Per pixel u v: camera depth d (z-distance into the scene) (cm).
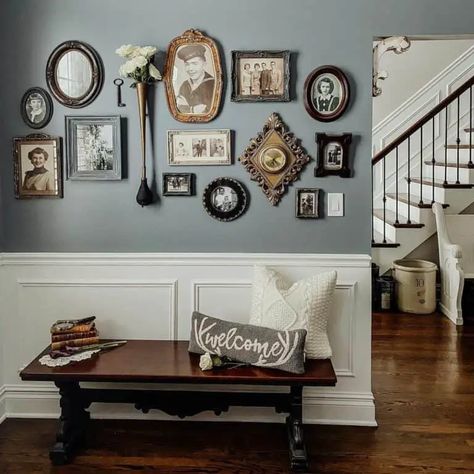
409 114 677
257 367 296
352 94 325
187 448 315
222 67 325
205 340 310
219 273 338
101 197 337
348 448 316
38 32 328
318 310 312
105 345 326
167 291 340
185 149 331
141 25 325
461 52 671
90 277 341
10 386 351
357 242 334
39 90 330
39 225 341
